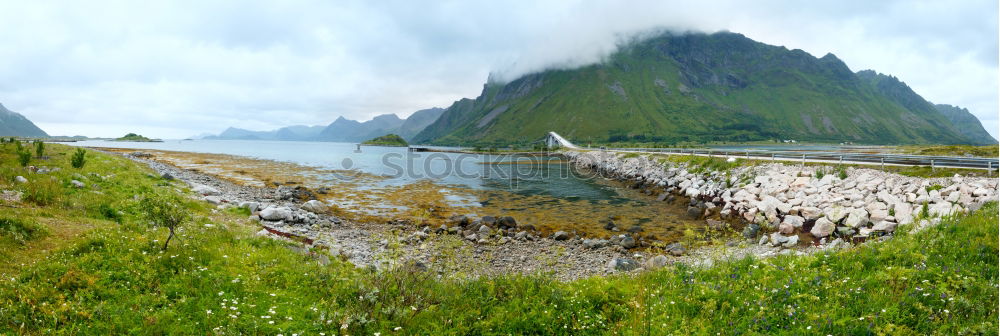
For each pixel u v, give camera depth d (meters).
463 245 20.06
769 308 8.03
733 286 9.52
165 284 9.07
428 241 20.69
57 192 17.31
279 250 13.11
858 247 11.73
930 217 16.64
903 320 7.30
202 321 7.68
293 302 8.85
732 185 35.72
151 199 11.84
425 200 34.44
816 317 7.30
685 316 8.12
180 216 11.85
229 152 124.56
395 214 28.22
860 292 8.51
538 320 8.36
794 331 7.09
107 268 9.49
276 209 22.89
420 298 9.21
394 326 7.95
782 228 22.88
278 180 45.19
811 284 8.98
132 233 12.42
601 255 19.62
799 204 27.14
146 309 7.88
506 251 20.00
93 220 14.21
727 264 11.71
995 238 10.88
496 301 9.56
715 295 8.90
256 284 9.53
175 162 64.81
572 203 34.34
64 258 9.65
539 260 18.41
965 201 21.30
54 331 6.86
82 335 6.95
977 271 9.12
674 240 22.59
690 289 9.51
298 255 12.99
